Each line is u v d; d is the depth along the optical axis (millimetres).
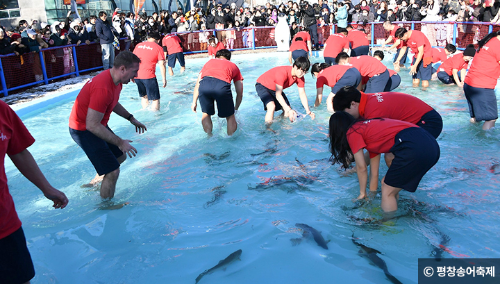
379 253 2449
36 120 6379
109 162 3348
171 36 10180
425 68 7254
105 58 10750
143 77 6324
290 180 3641
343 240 2613
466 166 3721
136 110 6695
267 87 5422
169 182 3760
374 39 13031
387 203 2900
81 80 9375
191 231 2832
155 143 4945
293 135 5000
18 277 1934
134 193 3549
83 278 2359
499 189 3209
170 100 7367
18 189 3801
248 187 3549
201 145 4797
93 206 3344
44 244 2770
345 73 5375
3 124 1920
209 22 14531
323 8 15000
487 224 2707
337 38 8727
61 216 3188
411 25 11617
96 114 3105
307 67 4988
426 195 3178
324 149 4441
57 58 9281
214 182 3697
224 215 3055
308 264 2361
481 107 4660
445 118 5336
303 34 10672
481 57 4582
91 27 12078
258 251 2521
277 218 2951
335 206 3096
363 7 14625
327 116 5766
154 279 2297
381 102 3336
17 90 8117
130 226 2957
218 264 2404
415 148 2699
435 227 2711
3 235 1865
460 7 12359
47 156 4688
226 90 4855
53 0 16703
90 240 2791
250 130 5309
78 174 4117
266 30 14391
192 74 10484
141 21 13516
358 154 2906
